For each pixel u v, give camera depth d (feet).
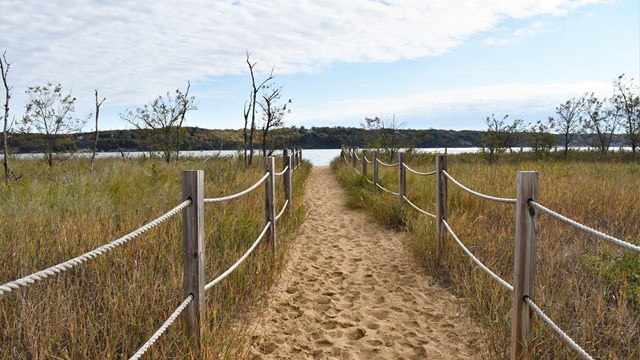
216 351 9.81
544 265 14.74
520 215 9.27
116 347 10.11
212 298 12.66
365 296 15.28
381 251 20.57
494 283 13.69
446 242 17.54
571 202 22.58
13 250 13.58
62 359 9.09
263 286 15.15
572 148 68.33
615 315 11.31
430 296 15.10
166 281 12.67
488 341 11.22
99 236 15.47
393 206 25.66
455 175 34.53
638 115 57.00
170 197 23.36
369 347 11.76
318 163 100.94
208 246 15.83
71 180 27.91
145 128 58.13
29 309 10.29
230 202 22.30
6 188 23.59
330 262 19.15
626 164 46.37
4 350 9.58
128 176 33.12
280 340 12.09
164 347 9.80
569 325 11.07
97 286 12.08
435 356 11.27
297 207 27.25
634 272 13.17
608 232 18.39
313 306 14.42
